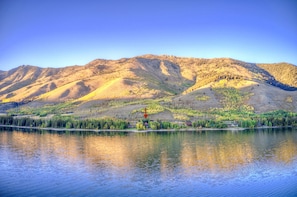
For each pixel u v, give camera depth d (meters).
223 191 127.81
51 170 158.38
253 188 130.75
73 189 132.75
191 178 143.50
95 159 179.50
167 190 129.75
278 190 128.12
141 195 125.12
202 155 186.38
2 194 128.25
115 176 147.88
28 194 128.25
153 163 169.38
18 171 157.25
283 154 186.62
